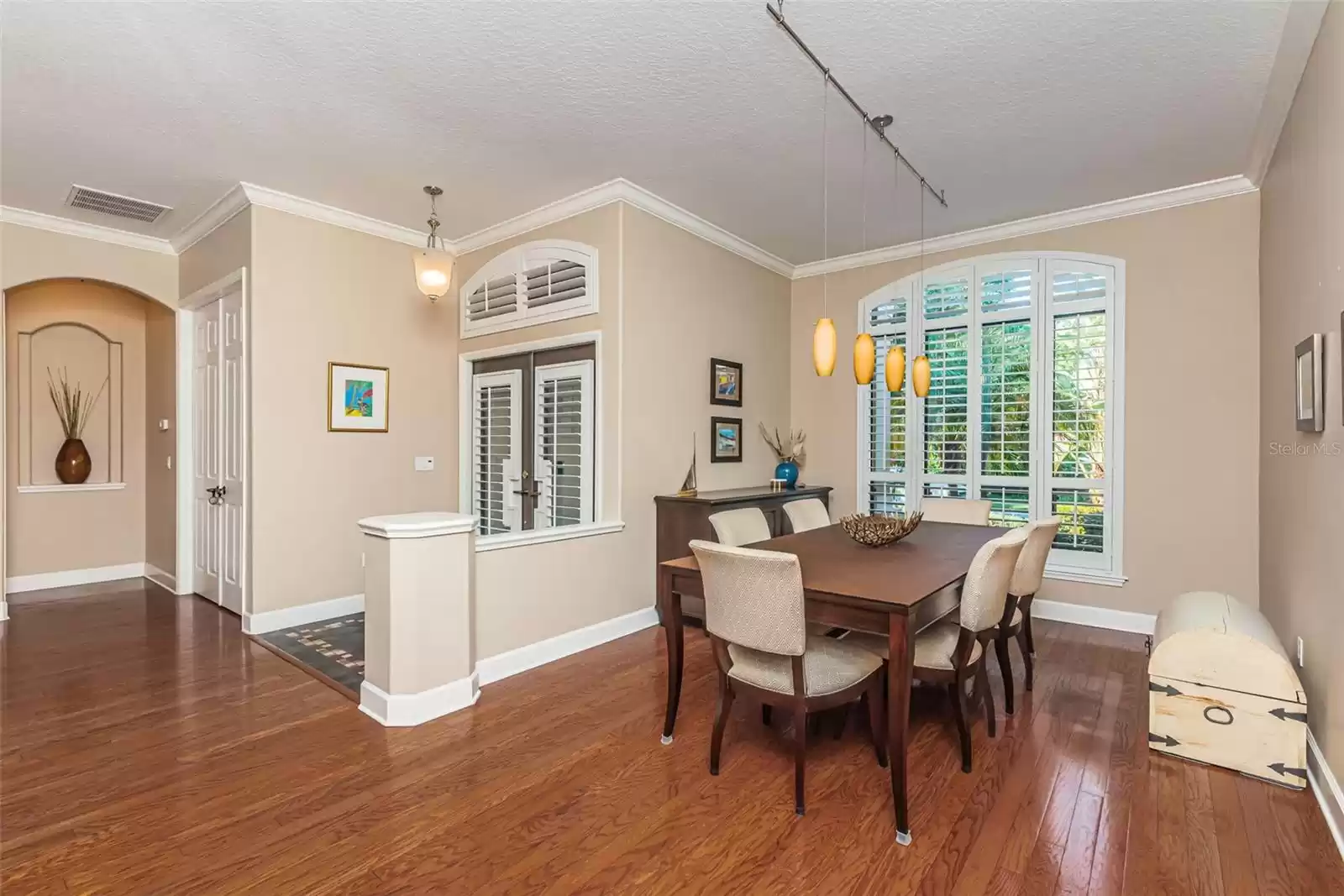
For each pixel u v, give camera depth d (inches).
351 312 169.8
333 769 90.2
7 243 161.0
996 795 84.1
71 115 115.8
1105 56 98.0
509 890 66.6
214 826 76.9
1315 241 90.9
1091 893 66.0
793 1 86.0
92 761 92.0
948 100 111.1
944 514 158.2
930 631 101.7
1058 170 139.3
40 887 66.3
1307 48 91.4
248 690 117.9
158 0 85.2
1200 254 147.6
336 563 166.1
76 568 202.7
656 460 161.9
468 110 115.1
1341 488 78.5
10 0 84.7
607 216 152.5
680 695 106.9
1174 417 150.9
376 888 66.9
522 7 87.4
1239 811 80.3
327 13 88.6
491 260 183.2
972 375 178.9
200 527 184.2
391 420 178.7
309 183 147.7
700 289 175.2
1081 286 163.0
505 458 183.0
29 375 197.6
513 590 128.9
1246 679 88.9
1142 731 102.6
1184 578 149.8
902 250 191.2
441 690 108.7
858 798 83.7
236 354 161.5
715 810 81.0
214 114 116.0
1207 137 123.2
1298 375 99.0
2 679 122.6
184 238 178.5
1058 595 165.3
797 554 107.3
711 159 135.1
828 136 124.9
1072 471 163.9
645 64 101.0
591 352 160.1
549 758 93.8
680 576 98.9
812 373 210.5
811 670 85.0
